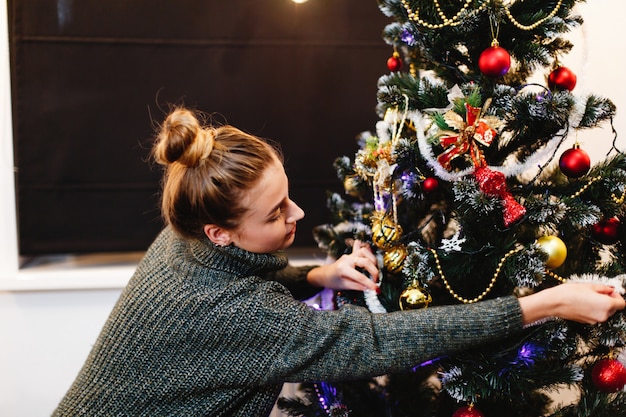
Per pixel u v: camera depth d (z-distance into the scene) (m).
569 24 0.90
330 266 1.10
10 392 1.54
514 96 0.88
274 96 1.50
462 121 0.88
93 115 1.45
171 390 0.94
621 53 1.12
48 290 1.50
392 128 1.00
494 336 0.85
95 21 1.41
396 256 0.98
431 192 0.98
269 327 0.90
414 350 0.86
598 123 0.90
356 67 1.50
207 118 1.48
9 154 1.42
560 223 0.92
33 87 1.42
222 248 0.94
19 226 1.48
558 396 1.40
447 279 1.01
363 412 1.10
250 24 1.46
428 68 1.06
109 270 1.52
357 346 0.87
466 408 0.92
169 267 0.98
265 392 0.98
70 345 1.54
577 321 0.87
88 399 0.98
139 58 1.44
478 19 0.87
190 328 0.92
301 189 1.54
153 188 1.50
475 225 0.95
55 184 1.46
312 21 1.47
